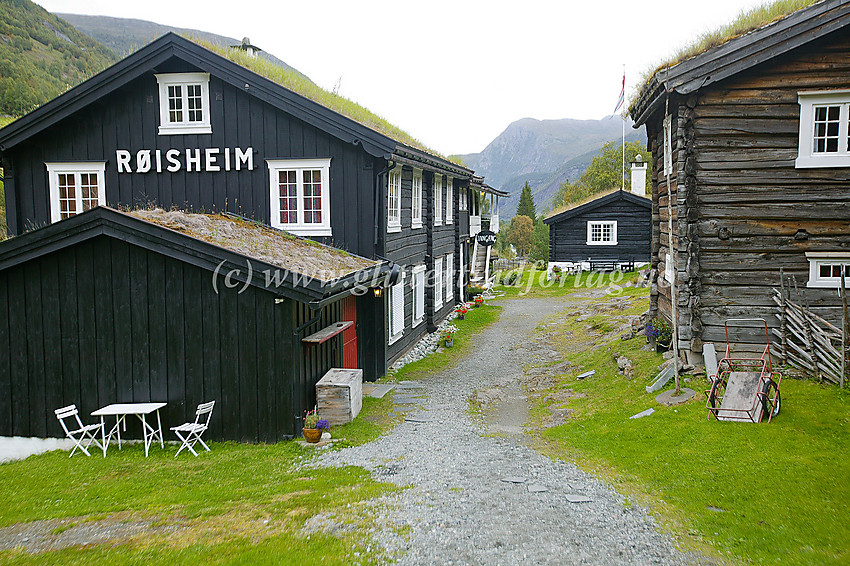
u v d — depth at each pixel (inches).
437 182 808.9
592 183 2475.4
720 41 411.8
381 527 238.4
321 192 529.3
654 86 437.1
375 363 549.0
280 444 366.9
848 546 210.1
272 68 609.6
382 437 379.6
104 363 378.6
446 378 561.6
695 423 345.1
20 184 555.8
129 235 367.6
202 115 536.4
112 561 210.5
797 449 297.1
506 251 2375.7
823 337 380.2
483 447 356.5
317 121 510.6
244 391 373.4
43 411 382.0
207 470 321.1
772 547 214.2
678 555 214.5
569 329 768.9
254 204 536.7
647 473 293.3
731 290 419.5
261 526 240.4
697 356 427.5
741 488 262.4
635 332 592.4
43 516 262.4
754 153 412.2
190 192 542.3
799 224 410.6
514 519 247.0
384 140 503.5
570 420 405.4
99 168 548.7
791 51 404.2
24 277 379.9
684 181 419.2
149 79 537.3
